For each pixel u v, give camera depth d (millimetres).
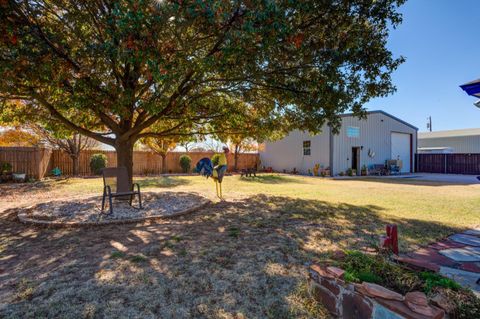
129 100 4484
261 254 3178
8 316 1943
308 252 3260
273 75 5039
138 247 3408
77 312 2004
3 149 11430
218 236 3877
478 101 4117
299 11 3859
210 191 8781
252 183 11664
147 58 3338
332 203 6586
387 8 4344
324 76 4836
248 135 7223
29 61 3684
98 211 5277
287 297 2232
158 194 7578
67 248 3377
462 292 1742
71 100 4348
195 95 5746
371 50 4676
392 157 19406
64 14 4238
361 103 5441
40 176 12320
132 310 2035
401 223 4637
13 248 3387
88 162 15227
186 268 2781
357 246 3477
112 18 3467
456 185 11219
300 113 6570
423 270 2121
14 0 3426
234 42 3547
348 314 1858
